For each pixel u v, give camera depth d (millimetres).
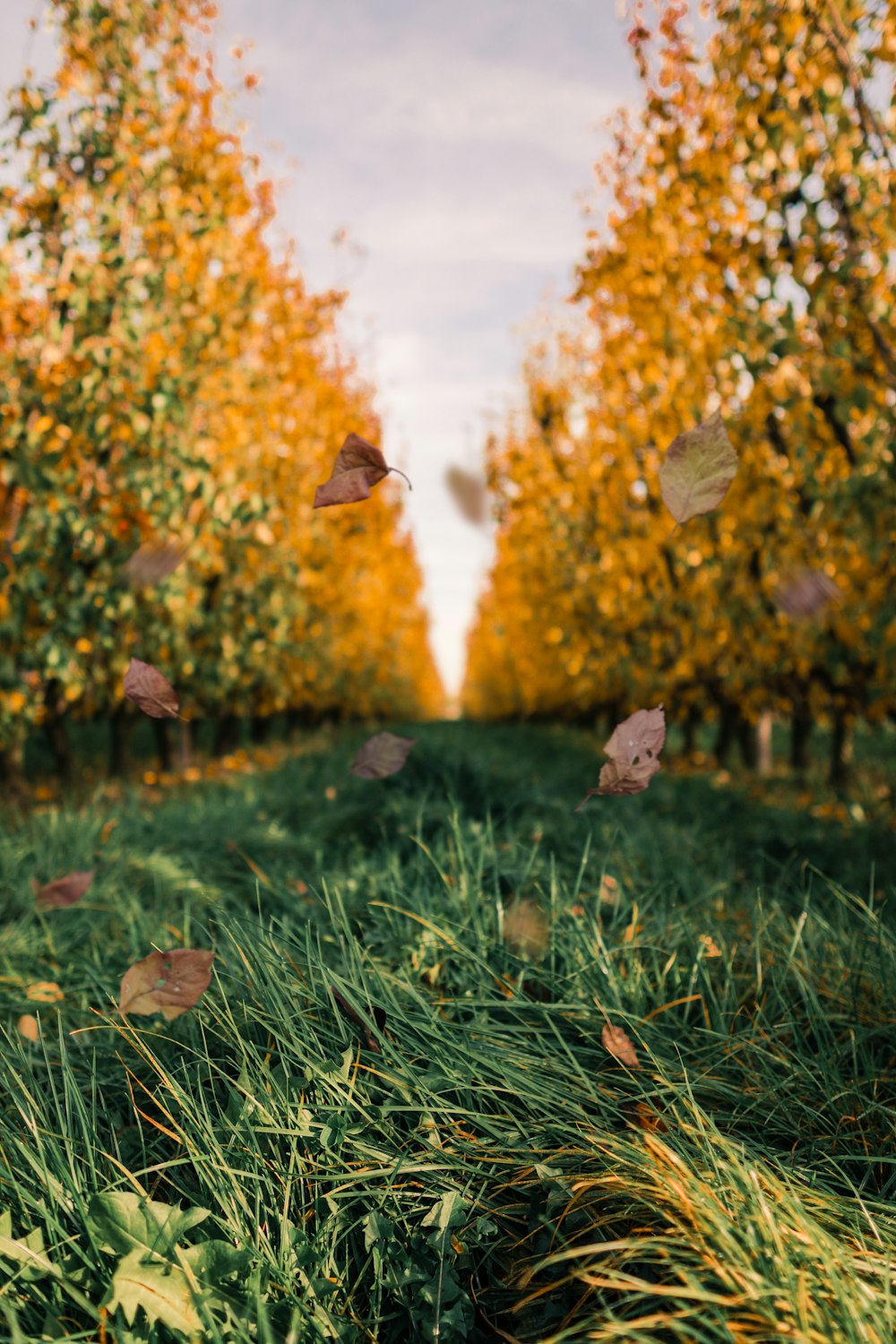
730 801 6395
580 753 9922
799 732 8539
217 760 10727
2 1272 1281
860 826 5301
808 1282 1165
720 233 5043
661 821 5203
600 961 2084
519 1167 1562
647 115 5352
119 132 5383
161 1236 1282
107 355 5359
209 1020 1874
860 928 2438
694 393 5816
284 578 8250
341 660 12516
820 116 4195
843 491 4922
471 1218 1492
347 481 1170
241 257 6668
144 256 5695
